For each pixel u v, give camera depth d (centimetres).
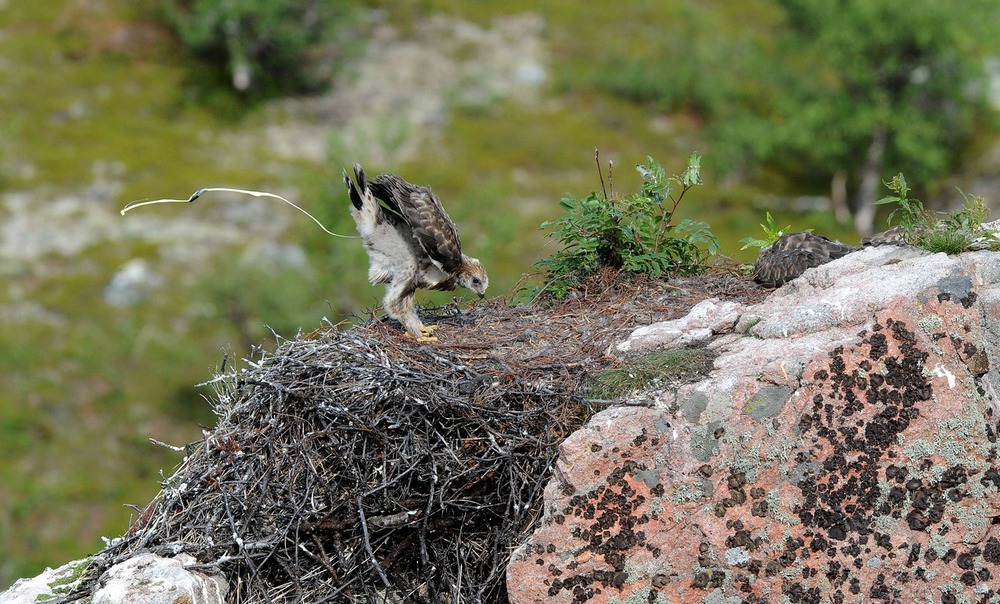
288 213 7544
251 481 1532
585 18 10362
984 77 8919
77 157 7794
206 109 8769
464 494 1534
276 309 6219
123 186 7606
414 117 8962
